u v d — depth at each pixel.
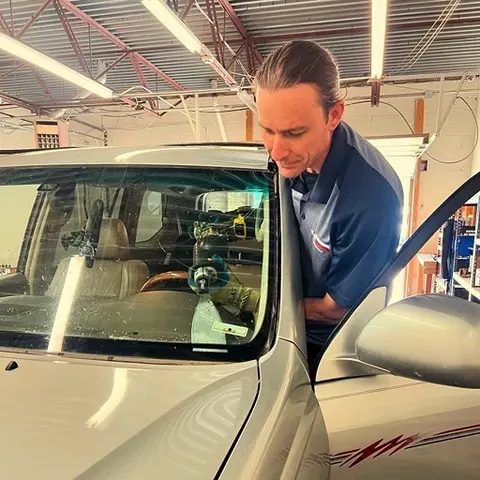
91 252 1.50
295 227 1.45
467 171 8.47
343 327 1.25
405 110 8.59
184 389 0.93
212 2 5.27
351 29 6.21
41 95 9.26
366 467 1.19
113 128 10.19
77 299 1.32
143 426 0.82
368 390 1.22
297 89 1.22
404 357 1.06
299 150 1.29
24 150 1.79
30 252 1.59
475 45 6.77
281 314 1.18
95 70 7.41
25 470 0.71
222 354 1.07
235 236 1.38
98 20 5.96
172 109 8.62
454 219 5.23
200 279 1.31
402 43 6.68
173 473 0.73
